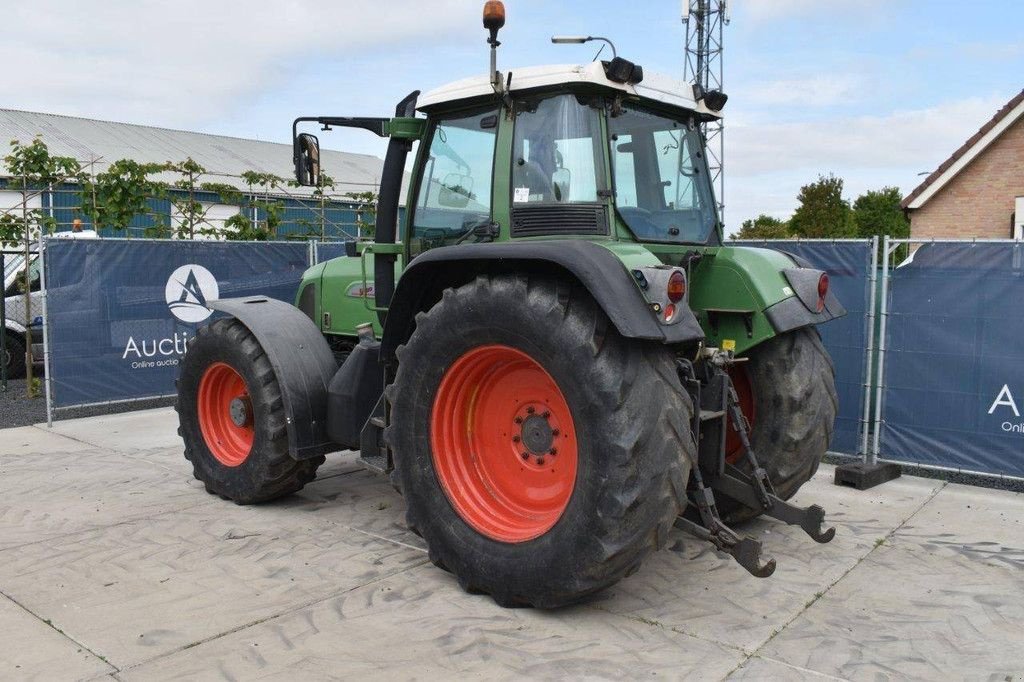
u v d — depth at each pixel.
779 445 4.09
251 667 2.90
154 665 2.91
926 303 5.42
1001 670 2.91
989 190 17.03
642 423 3.02
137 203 12.34
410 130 4.26
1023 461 5.21
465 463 3.67
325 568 3.82
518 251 3.24
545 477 3.55
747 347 3.99
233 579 3.69
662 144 3.98
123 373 7.75
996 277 5.20
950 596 3.55
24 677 2.82
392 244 4.39
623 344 3.12
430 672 2.87
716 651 3.03
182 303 8.12
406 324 3.95
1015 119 16.38
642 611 3.37
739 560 3.23
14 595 3.50
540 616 3.32
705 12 18.91
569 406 3.14
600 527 3.04
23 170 11.66
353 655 2.99
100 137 28.77
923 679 2.85
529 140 3.68
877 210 36.50
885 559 3.98
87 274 7.45
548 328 3.16
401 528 4.40
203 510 4.70
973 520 4.59
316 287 5.46
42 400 8.66
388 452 4.03
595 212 3.53
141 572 3.76
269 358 4.52
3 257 9.11
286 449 4.56
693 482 3.40
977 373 5.31
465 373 3.58
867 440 5.58
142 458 5.97
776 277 4.04
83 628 3.20
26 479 5.37
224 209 22.39
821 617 3.33
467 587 3.53
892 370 5.56
